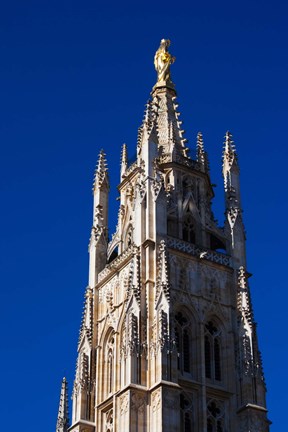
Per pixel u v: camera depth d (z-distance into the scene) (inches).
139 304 3508.9
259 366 3565.5
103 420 3590.1
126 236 4020.7
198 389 3472.0
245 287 3762.3
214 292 3740.2
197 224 3996.1
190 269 3740.2
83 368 3722.9
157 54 4648.1
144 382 3356.3
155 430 3213.6
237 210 4010.8
